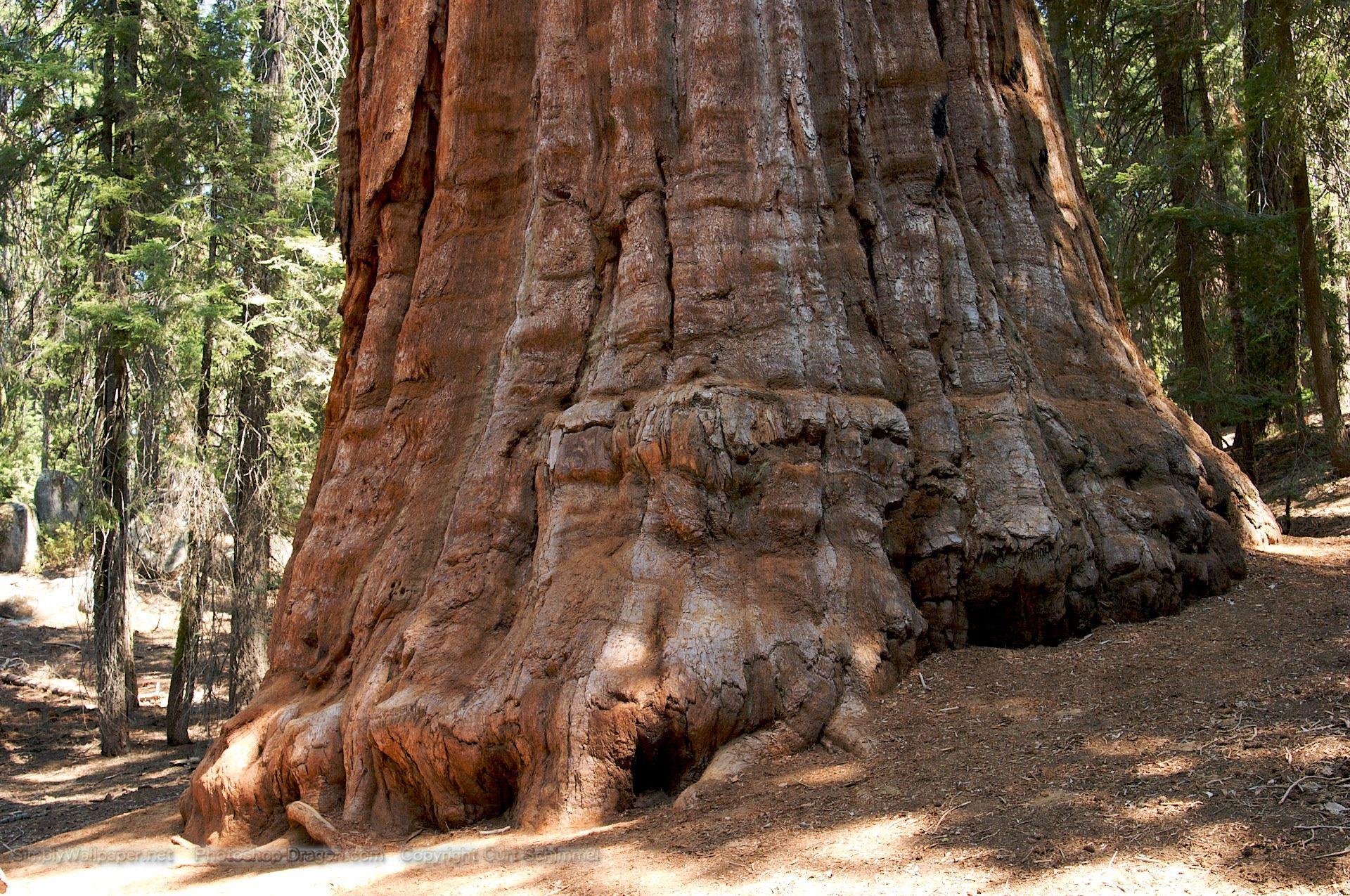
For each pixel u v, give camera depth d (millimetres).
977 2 8789
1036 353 8258
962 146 8547
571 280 7605
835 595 6566
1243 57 16984
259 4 20359
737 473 6617
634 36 7680
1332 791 4371
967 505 7176
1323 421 17359
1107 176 17422
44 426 27812
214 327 17797
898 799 5188
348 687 7434
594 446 6906
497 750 6152
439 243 8211
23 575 31016
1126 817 4531
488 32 8258
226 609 21203
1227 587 7902
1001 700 6227
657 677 5914
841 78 7836
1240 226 15523
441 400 7926
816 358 7188
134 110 19125
